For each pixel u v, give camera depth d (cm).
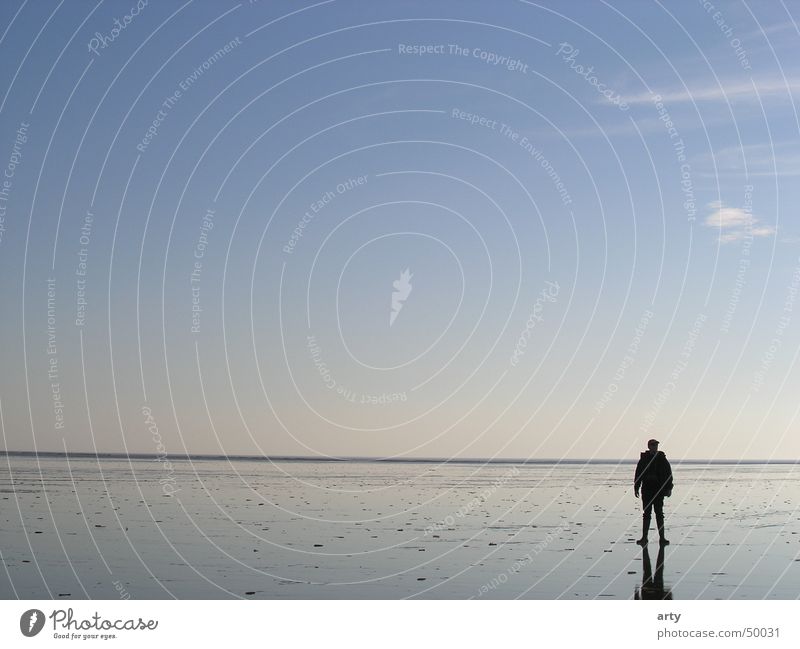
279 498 2958
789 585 1436
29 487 3200
